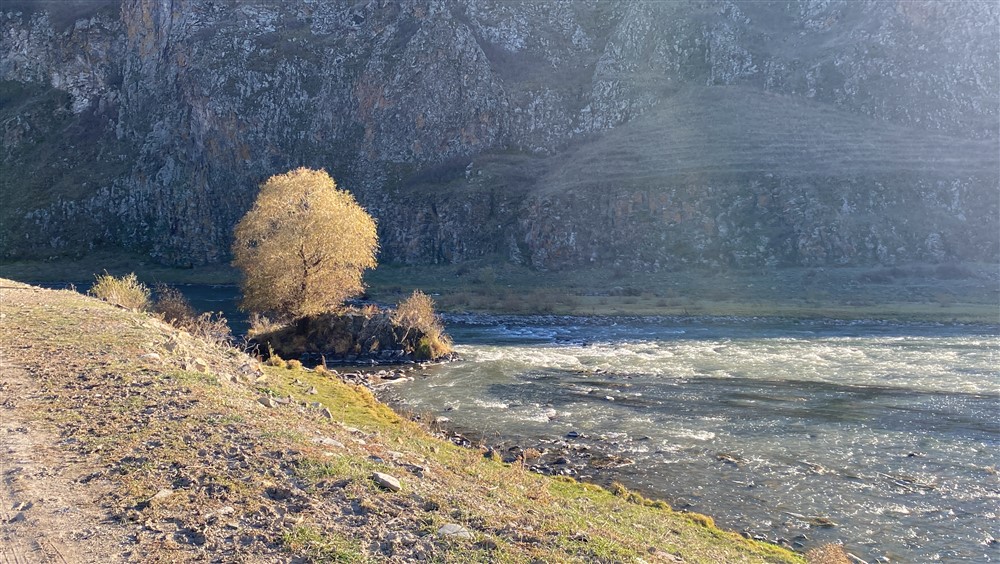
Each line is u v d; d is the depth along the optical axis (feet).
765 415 81.15
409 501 28.22
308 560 21.86
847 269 271.69
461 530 25.45
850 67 376.07
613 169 347.36
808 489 54.65
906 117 351.87
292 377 73.26
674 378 107.65
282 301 125.59
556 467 58.44
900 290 246.88
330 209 124.77
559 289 274.98
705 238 300.61
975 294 238.27
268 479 28.53
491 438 68.59
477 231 339.16
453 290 277.03
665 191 321.52
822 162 323.98
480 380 104.88
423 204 356.18
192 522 23.79
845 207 297.94
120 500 25.22
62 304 79.97
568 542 26.55
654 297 254.47
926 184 302.86
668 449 65.82
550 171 369.71
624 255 305.73
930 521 48.14
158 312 108.78
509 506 31.91
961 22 366.22
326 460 31.76
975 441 69.67
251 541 22.89
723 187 317.22
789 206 302.45
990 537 45.37
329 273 125.49
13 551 21.11
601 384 101.91
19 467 27.91
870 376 109.50
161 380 44.37
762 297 247.70
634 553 27.25
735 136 353.92
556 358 131.64
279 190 126.62
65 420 34.58
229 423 35.96
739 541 40.96
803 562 38.68
